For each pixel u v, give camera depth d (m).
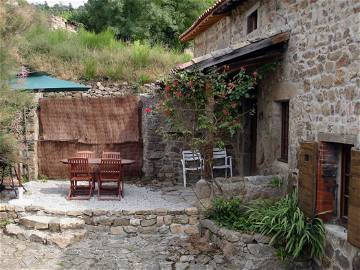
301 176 6.63
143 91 12.52
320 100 6.38
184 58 15.25
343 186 6.25
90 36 16.48
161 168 11.50
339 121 5.84
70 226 7.52
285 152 8.23
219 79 8.00
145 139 11.54
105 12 25.06
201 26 12.84
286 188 7.52
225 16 11.28
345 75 5.70
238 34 10.41
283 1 7.72
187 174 11.23
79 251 6.95
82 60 13.94
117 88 12.53
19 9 9.73
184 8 26.28
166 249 7.09
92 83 12.64
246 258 6.50
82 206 8.30
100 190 9.23
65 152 11.59
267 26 8.53
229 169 11.29
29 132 11.27
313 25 6.59
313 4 6.58
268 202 7.32
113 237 7.55
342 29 5.77
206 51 13.55
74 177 8.99
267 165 8.70
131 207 8.23
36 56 13.69
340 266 5.66
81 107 11.57
